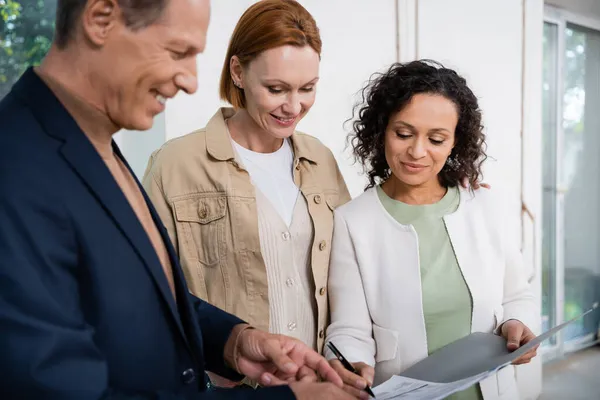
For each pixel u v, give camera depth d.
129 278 0.72
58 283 0.63
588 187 4.01
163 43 0.67
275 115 1.28
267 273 1.37
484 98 3.14
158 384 0.77
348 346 1.24
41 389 0.58
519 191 3.38
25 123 0.67
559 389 3.33
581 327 4.02
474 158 1.34
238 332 0.99
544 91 3.68
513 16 3.21
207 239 1.37
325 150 1.52
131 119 0.71
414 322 1.26
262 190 1.39
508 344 1.16
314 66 1.26
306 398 0.73
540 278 3.52
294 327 1.40
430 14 2.82
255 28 1.22
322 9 2.40
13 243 0.60
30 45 2.02
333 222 1.45
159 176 1.38
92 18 0.65
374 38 2.60
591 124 3.98
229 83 1.36
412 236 1.28
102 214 0.70
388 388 1.00
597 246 4.02
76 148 0.69
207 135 1.39
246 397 0.72
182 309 0.85
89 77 0.69
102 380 0.64
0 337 0.58
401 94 1.22
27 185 0.63
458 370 1.05
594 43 3.94
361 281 1.31
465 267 1.28
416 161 1.23
